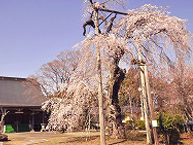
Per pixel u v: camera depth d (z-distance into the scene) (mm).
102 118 10070
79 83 12516
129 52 10039
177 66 10750
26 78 31047
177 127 10898
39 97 29469
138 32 10117
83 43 10484
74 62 26828
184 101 14477
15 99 28156
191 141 10906
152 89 17625
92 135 15609
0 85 29562
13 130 25641
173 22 9844
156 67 10398
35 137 17984
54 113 14156
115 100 12602
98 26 11641
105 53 10031
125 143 10414
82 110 13094
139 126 19922
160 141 10680
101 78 10477
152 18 10336
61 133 20734
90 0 11906
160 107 17016
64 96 14391
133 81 16203
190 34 9812
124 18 11203
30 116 27984
